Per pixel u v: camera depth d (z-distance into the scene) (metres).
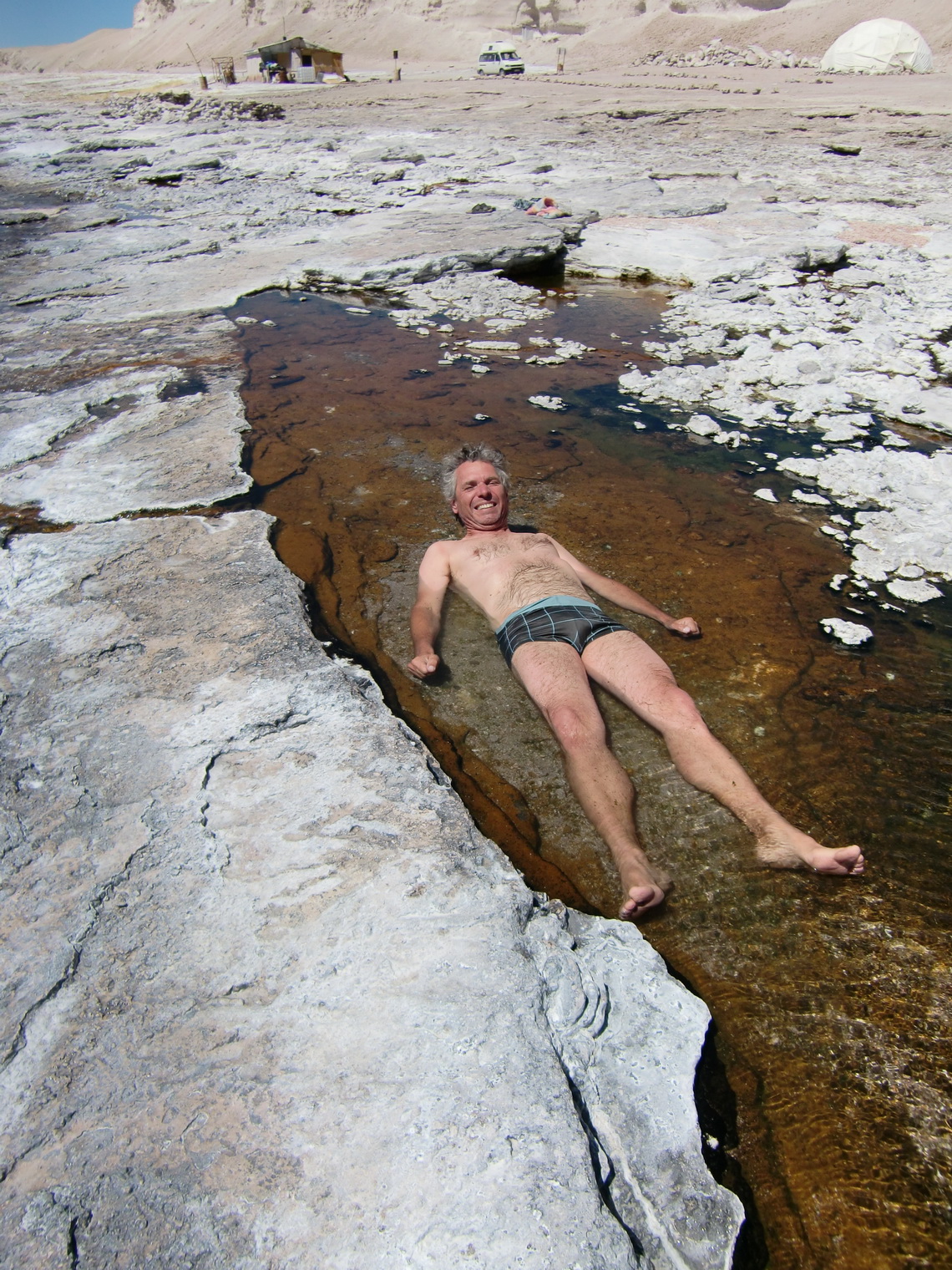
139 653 2.96
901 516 4.21
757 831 2.42
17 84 54.38
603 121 19.66
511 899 2.01
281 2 74.94
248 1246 1.37
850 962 2.12
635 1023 1.83
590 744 2.64
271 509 4.25
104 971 1.84
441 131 19.08
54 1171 1.48
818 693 3.07
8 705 2.69
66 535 3.85
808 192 11.23
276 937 1.90
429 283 8.44
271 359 6.50
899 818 2.55
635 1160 1.58
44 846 2.16
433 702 3.02
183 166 16.50
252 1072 1.63
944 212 10.08
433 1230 1.38
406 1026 1.70
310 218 11.12
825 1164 1.70
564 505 4.39
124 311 7.75
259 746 2.51
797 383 5.84
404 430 5.22
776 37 49.75
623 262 8.75
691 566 3.88
